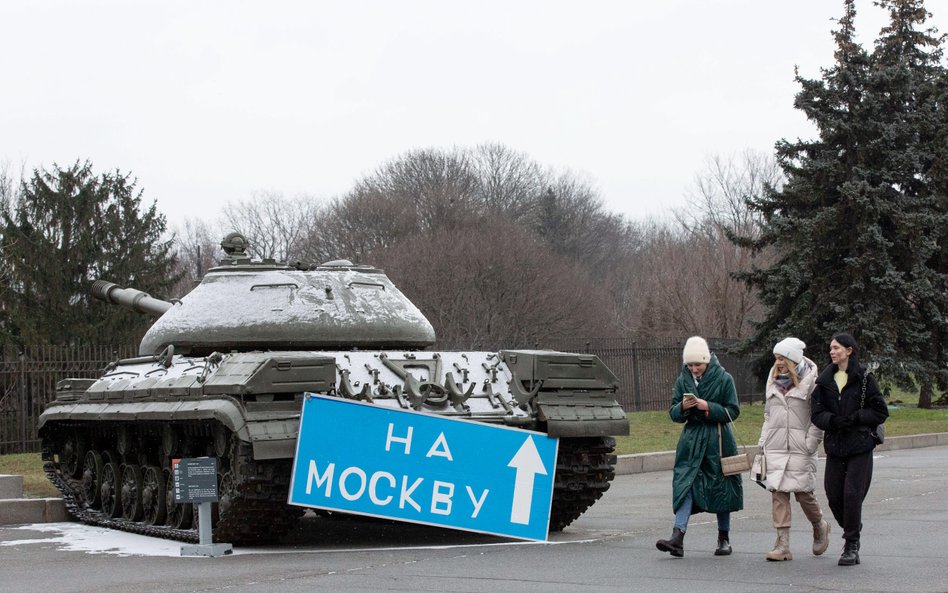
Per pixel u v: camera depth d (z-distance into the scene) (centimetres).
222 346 1459
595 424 1305
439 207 5759
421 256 4938
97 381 1578
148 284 3450
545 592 870
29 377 2542
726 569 970
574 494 1330
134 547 1275
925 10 3478
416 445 1205
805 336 3206
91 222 3394
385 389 1271
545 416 1283
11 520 1580
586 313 5434
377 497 1185
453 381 1310
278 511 1229
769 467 1016
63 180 3388
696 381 1060
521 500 1230
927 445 2698
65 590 945
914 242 3134
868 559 1004
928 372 3228
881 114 3238
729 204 6088
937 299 3175
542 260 5188
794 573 938
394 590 898
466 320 4869
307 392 1192
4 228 3281
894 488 1672
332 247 5756
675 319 4859
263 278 1491
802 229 3125
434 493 1203
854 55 3222
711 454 1048
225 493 1227
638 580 921
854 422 970
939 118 3262
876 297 3166
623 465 2097
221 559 1138
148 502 1433
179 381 1316
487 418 1276
